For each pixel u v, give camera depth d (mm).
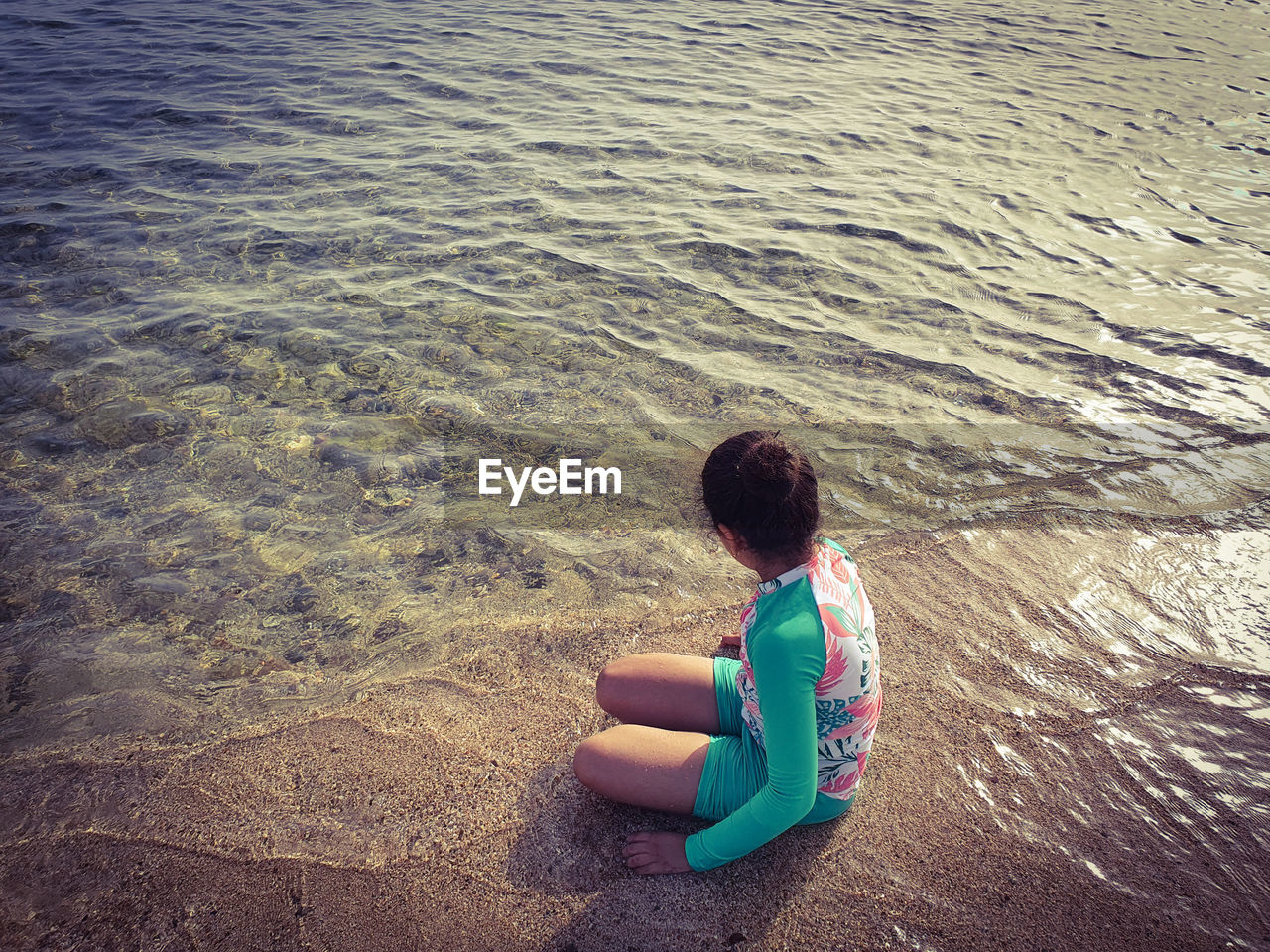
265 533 3414
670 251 6090
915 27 13672
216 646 2867
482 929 1996
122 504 3539
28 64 9789
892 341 5031
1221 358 4828
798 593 1767
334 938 1973
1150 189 7398
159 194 6766
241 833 2223
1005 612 3033
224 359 4629
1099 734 2543
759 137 8406
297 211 6559
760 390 4539
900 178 7516
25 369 4445
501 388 4496
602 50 11375
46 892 2068
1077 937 1974
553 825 2260
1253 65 11977
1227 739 2525
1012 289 5668
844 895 2080
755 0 15117
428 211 6625
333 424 4129
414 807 2301
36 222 6191
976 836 2234
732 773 2066
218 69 9914
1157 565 3262
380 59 10570
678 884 2107
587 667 2801
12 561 3199
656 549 3385
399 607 3062
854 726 1938
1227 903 2053
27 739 2494
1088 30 13977
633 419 4270
